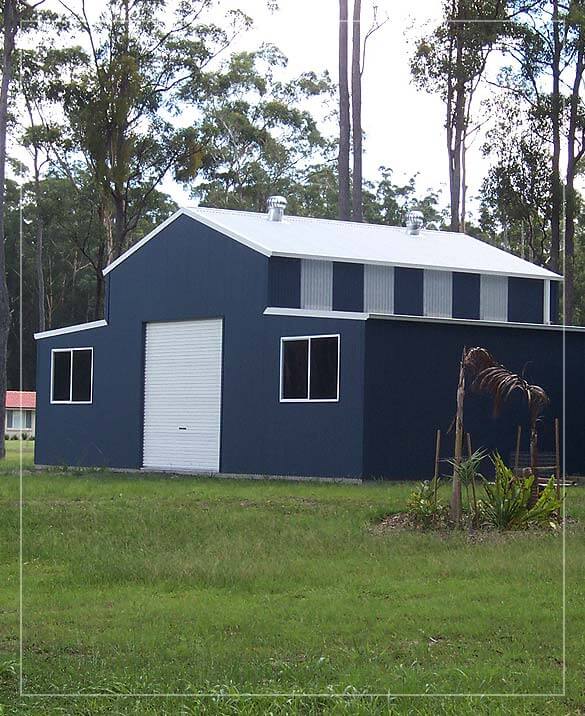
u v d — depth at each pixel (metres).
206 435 27.12
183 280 27.83
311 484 21.80
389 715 7.20
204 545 14.07
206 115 48.19
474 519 15.48
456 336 23.59
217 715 7.23
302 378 24.25
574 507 17.31
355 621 9.84
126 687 7.79
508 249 46.41
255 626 9.61
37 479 23.23
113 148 41.41
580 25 36.31
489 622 9.78
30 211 49.31
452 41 38.78
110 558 13.05
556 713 7.34
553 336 24.58
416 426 23.12
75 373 30.67
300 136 51.00
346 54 38.88
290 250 26.03
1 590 11.55
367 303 27.42
